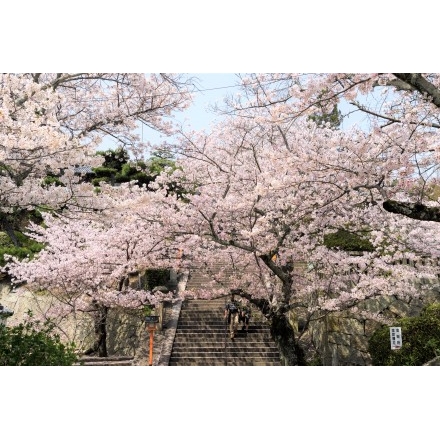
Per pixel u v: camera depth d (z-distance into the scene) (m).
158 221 10.79
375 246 12.12
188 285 16.12
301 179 8.20
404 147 7.32
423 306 11.86
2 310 8.28
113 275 11.93
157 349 12.62
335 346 12.95
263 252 9.59
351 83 6.59
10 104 6.59
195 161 11.29
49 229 13.73
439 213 6.57
